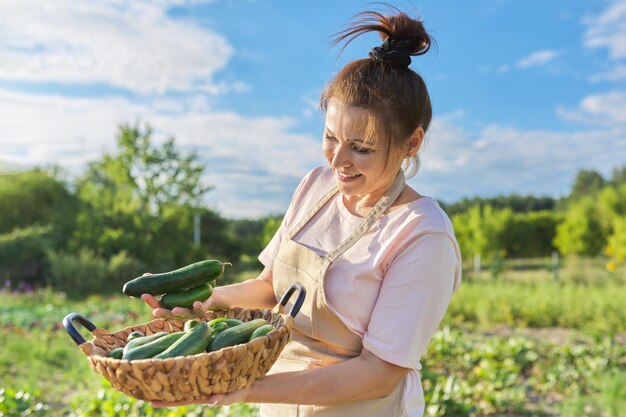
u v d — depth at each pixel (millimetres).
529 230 28297
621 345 9414
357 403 1962
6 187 33062
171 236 25688
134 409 5262
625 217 22422
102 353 1789
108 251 23500
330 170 2359
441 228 1921
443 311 1944
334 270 2010
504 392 7012
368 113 1826
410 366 1879
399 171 2061
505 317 12453
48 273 22047
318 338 2039
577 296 12727
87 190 26391
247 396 1750
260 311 2064
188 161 26922
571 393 7344
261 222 36750
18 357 8852
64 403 6762
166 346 1722
